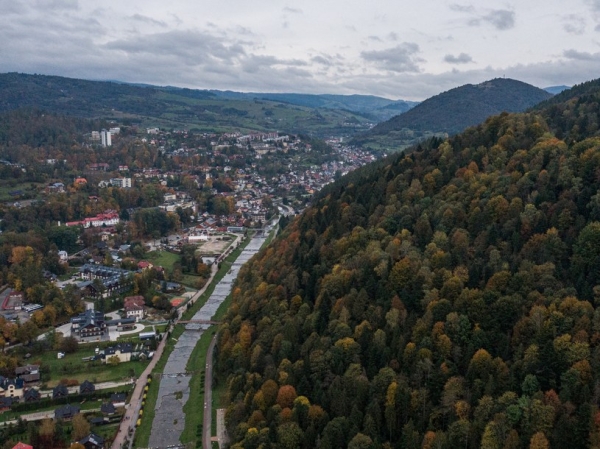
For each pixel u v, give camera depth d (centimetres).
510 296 19525
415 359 19150
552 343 17262
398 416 17900
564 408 15612
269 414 19850
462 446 16162
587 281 19038
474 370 17862
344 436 17538
